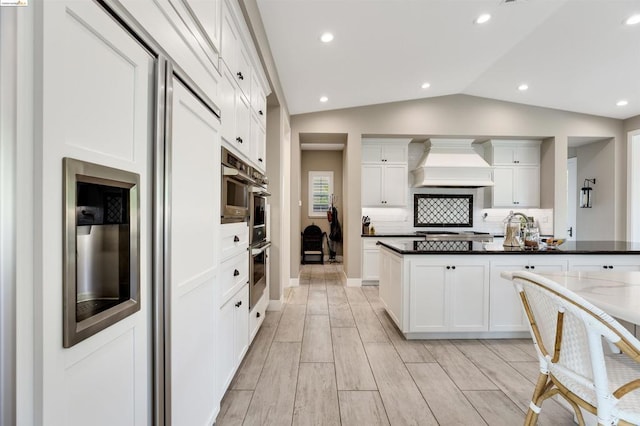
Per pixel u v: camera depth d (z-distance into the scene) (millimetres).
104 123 760
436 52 3436
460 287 2762
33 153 575
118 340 819
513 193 5402
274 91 3414
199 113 1303
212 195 1475
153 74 976
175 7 1121
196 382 1296
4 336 530
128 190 863
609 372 1120
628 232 4965
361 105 4961
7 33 533
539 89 4457
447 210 5867
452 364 2355
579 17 2842
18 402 551
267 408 1804
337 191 7301
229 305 1852
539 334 1231
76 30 666
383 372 2229
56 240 615
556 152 5051
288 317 3445
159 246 979
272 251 3732
